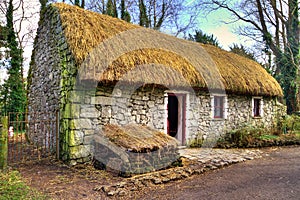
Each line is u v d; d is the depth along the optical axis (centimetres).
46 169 545
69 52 596
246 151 824
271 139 965
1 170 507
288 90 1491
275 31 1666
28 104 984
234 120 1008
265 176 536
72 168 558
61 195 402
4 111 1344
